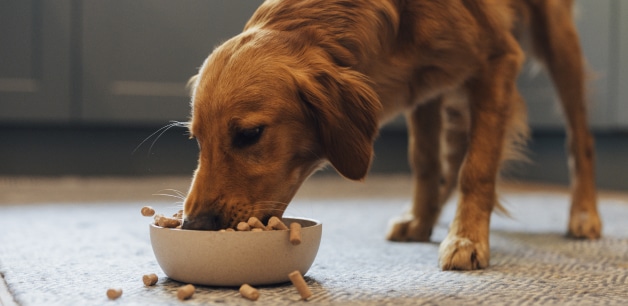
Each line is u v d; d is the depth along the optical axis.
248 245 1.18
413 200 1.86
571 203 2.01
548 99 3.28
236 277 1.20
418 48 1.50
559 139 3.53
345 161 1.32
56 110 3.00
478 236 1.48
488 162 1.55
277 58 1.30
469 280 1.31
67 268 1.38
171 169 3.31
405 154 3.79
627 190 3.15
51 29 2.95
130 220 2.14
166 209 2.43
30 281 1.26
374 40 1.43
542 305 1.11
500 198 1.77
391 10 1.47
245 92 1.25
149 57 3.09
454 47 1.53
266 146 1.27
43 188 3.03
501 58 1.63
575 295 1.18
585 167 2.03
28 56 2.95
